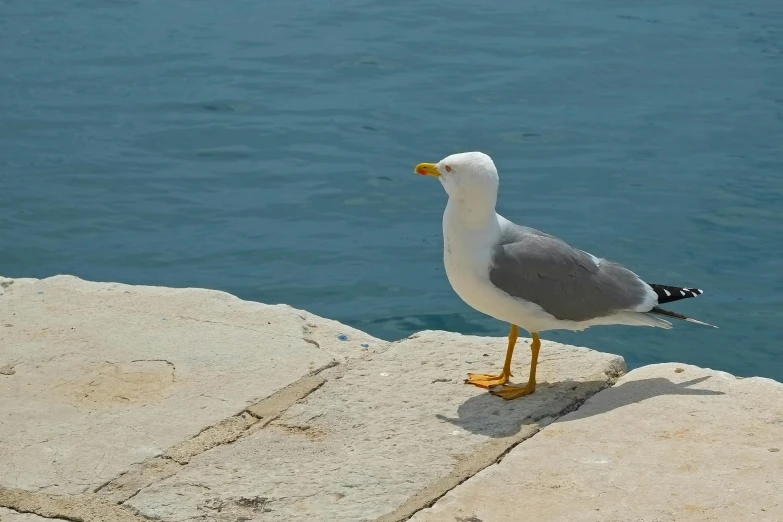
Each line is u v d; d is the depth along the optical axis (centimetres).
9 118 1469
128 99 1534
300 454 563
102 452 565
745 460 539
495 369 659
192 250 1156
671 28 1773
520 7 1886
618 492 517
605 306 632
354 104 1505
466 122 1441
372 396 625
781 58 1638
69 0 1939
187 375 646
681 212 1212
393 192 1281
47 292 761
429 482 534
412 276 1108
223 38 1756
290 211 1241
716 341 983
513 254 619
